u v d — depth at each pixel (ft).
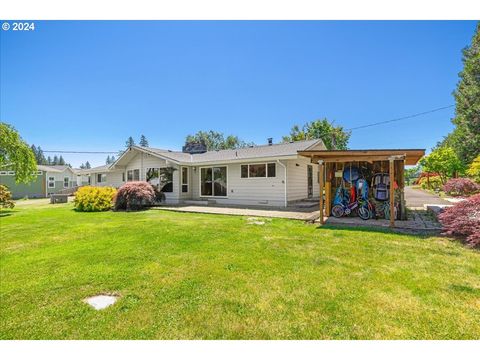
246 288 10.62
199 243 18.01
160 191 48.88
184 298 9.89
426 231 20.16
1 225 27.20
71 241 19.49
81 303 9.66
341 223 24.25
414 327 7.88
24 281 11.73
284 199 38.60
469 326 7.88
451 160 71.92
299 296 9.84
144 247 17.26
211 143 158.92
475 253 14.75
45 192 96.84
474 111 57.77
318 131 97.55
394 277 11.44
